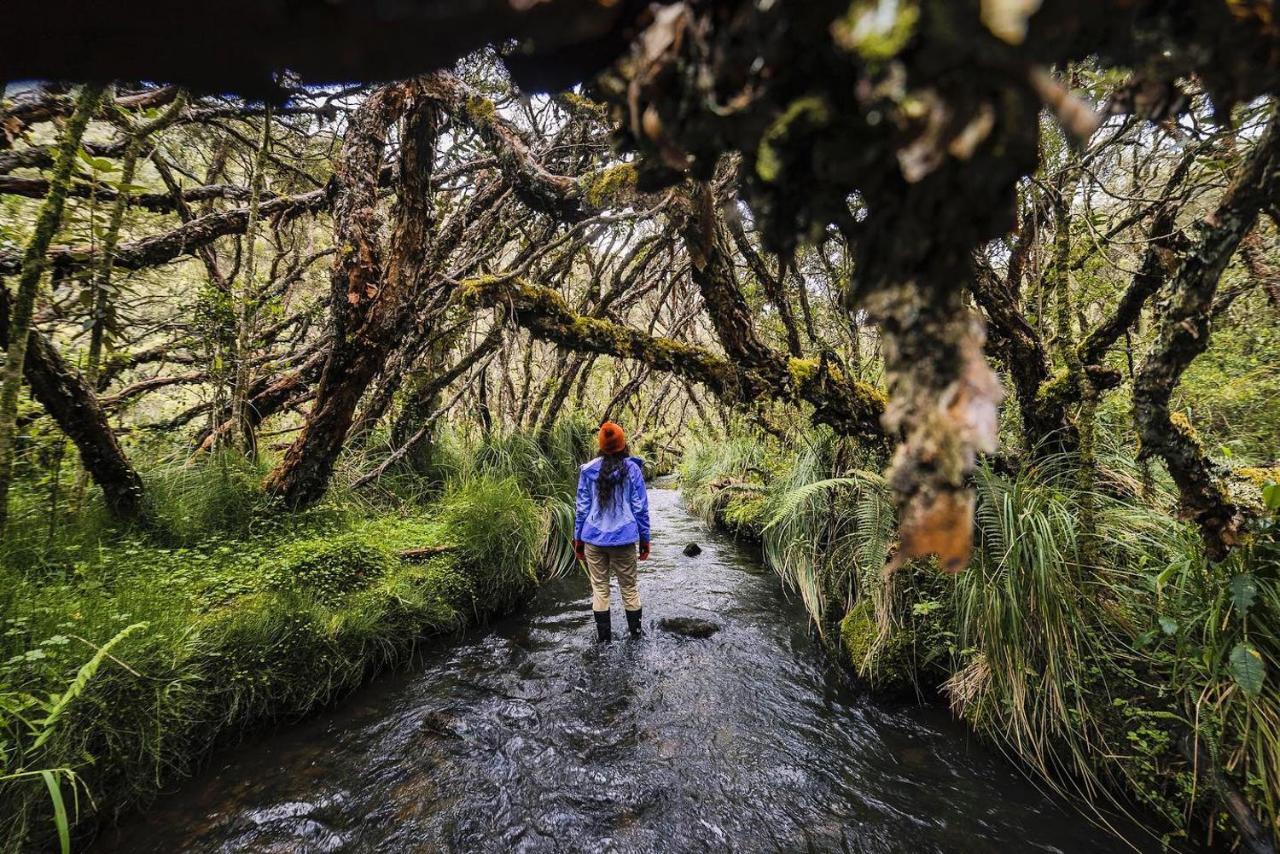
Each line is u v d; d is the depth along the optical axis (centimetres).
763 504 556
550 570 524
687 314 716
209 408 479
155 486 351
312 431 377
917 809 214
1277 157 90
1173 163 262
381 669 325
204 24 29
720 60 36
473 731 270
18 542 265
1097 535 218
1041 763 219
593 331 278
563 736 267
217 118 371
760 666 336
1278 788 163
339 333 342
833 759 246
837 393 272
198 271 562
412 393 514
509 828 211
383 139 321
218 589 286
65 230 286
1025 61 27
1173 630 182
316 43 31
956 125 28
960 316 39
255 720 258
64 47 31
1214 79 36
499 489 479
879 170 35
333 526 395
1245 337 289
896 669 280
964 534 38
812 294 416
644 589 482
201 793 222
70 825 189
